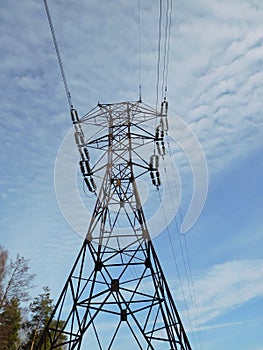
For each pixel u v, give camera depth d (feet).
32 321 133.28
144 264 48.49
